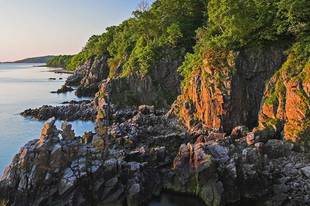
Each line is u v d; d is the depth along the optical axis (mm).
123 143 60875
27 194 34875
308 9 57219
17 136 71438
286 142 50281
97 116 81312
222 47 68188
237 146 49375
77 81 198125
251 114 64625
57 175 37344
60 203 35219
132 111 89688
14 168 36156
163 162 49750
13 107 108312
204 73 67625
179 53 100188
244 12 67000
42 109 94250
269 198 40031
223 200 39031
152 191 41906
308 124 49469
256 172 41812
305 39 57375
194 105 71750
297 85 51938
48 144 38250
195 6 115000
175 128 71688
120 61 135750
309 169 42406
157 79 99562
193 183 41812
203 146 46000
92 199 37844
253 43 65625
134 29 114188
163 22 110938
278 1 63312
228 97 62906
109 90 97688
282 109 55094
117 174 40844
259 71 64312
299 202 37625
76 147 40594
